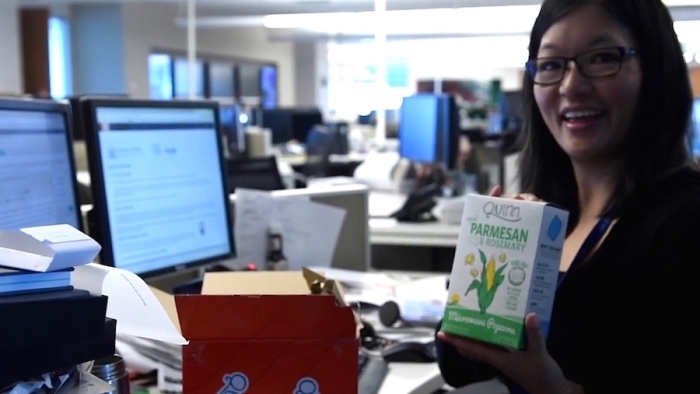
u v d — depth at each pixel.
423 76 11.40
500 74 11.77
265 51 10.19
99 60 7.38
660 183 1.11
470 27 5.92
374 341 1.50
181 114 1.55
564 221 0.99
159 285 1.63
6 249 0.68
